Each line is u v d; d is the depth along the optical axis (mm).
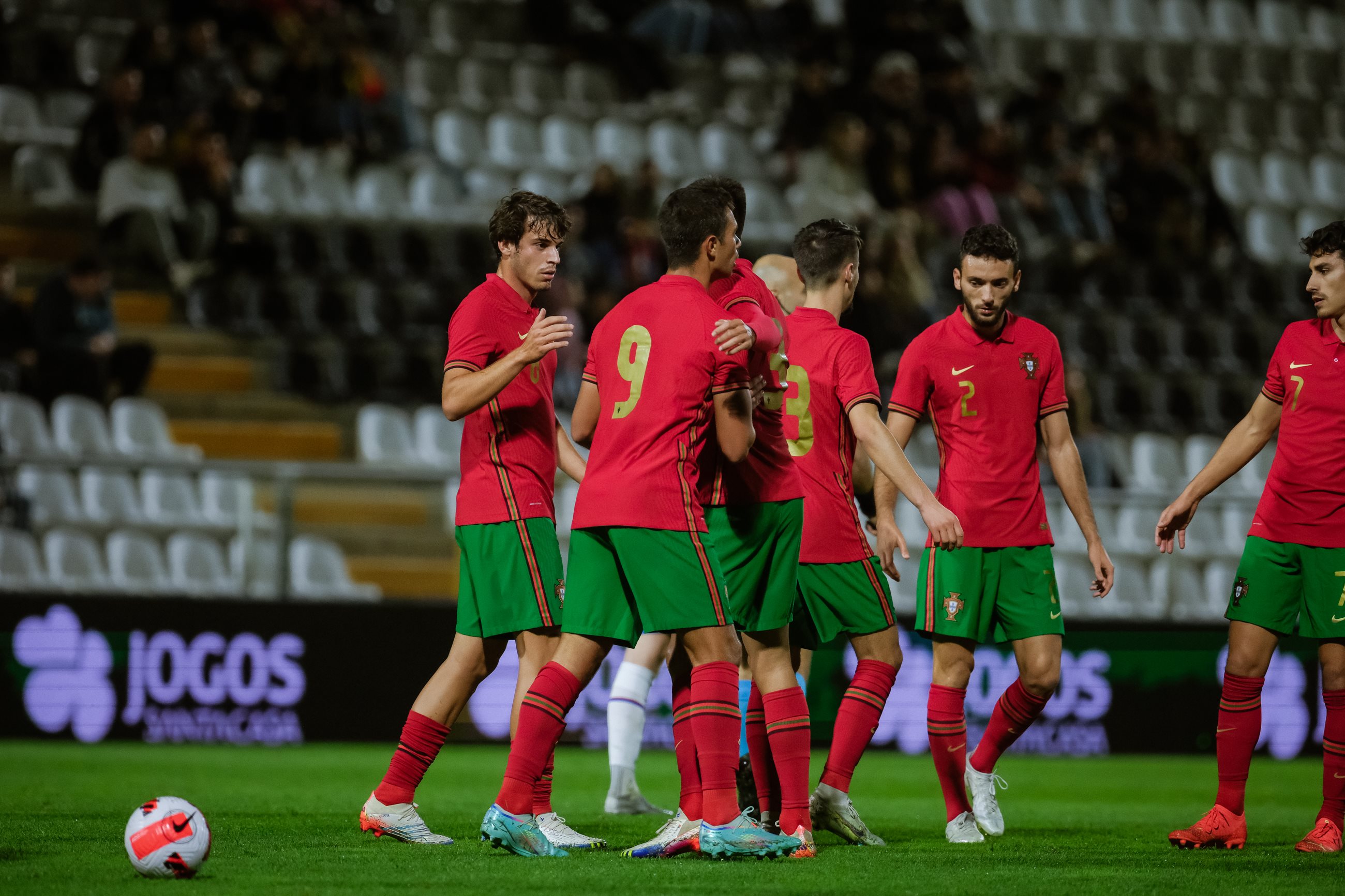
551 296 47781
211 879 14852
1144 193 61375
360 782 28531
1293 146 73562
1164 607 44062
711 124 64625
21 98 55062
